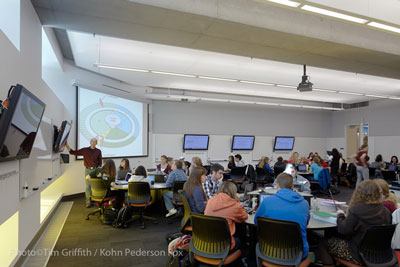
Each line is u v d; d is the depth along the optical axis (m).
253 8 3.60
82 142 7.00
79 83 6.79
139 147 9.13
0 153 2.04
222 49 4.43
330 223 2.64
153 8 3.17
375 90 8.97
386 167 8.82
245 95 10.80
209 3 3.36
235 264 2.58
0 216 2.22
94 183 4.79
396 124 10.45
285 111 12.44
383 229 2.14
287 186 2.47
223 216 2.48
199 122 10.70
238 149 11.33
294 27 3.83
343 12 2.86
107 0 3.03
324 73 6.93
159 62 6.15
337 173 8.85
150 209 5.64
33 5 3.17
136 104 9.05
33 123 2.71
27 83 3.00
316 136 13.16
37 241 3.71
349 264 2.31
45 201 5.51
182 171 4.94
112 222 4.68
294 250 2.16
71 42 5.09
